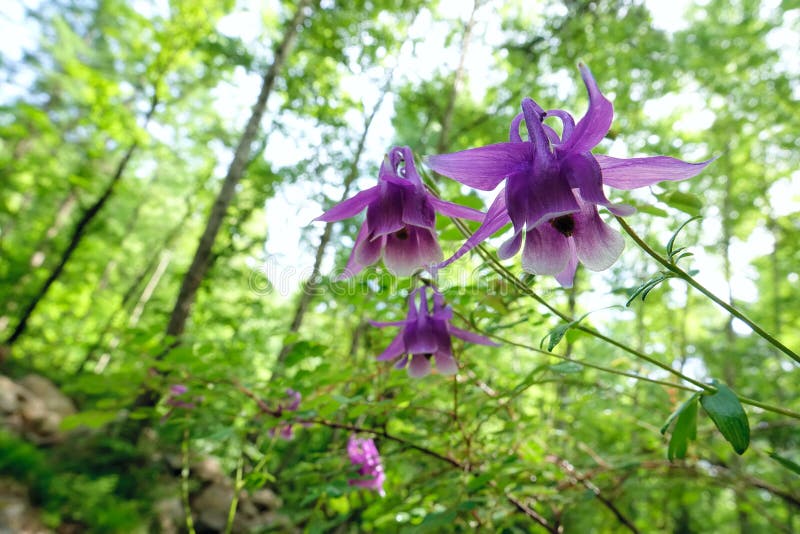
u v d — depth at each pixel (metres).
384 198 1.19
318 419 2.12
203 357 2.09
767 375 5.06
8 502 6.05
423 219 1.16
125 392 2.17
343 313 4.06
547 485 2.60
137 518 6.27
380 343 2.51
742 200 7.98
